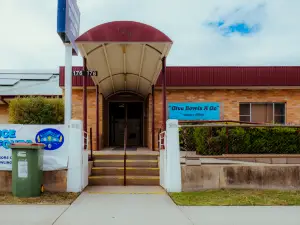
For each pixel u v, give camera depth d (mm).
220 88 16203
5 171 8961
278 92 16422
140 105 18516
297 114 16375
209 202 8023
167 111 16094
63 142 9086
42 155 8711
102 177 10414
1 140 9016
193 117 16156
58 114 11742
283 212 7289
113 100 18281
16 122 11516
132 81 15047
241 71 15945
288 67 16031
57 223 6402
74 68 15609
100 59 11750
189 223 6477
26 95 17422
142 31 9648
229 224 6438
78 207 7609
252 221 6629
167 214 7098
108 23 9617
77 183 9047
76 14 11102
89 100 15938
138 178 10414
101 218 6770
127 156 11766
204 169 9250
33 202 7941
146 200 8352
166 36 9656
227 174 9312
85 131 10789
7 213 7051
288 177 9359
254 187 9320
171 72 15820
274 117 16516
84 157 9719
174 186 9102
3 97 17422
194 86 15875
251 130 10945
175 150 9172
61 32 9781
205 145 11062
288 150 10797
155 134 15664
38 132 9062
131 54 11289
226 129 10688
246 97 16359
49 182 9008
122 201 8227
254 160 10852
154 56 11258
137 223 6465
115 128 18484
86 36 9578
